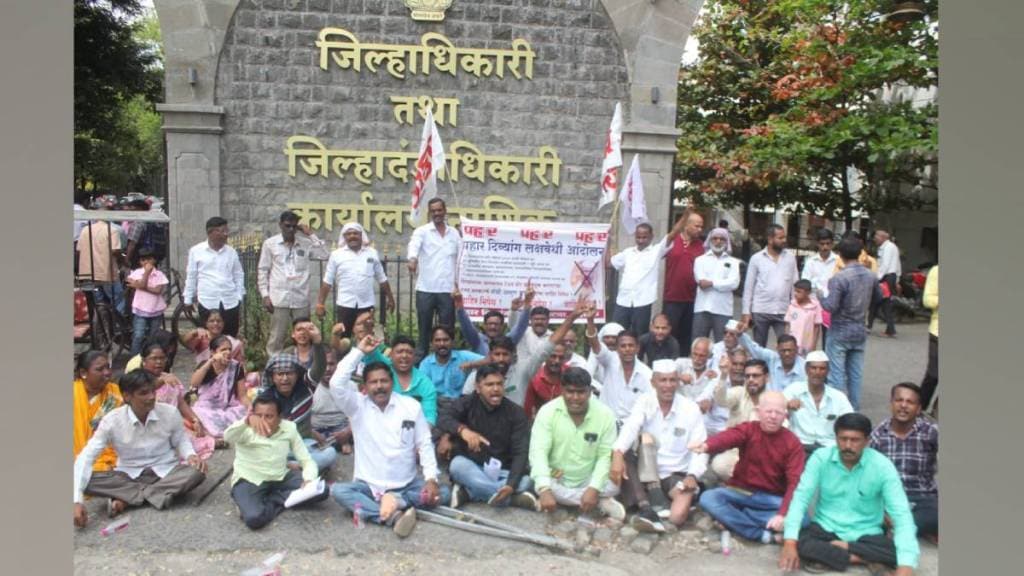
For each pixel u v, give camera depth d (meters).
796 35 12.73
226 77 9.40
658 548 4.41
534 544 4.38
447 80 9.71
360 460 4.72
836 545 4.14
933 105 12.01
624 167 9.81
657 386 4.82
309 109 9.54
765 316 7.22
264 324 8.45
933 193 13.93
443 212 7.36
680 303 7.42
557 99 9.81
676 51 9.76
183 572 3.94
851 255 6.46
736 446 4.63
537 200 9.90
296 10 9.44
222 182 9.45
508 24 9.70
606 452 4.73
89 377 5.02
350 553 4.20
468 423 5.10
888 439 4.68
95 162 22.33
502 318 6.21
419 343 7.46
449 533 4.47
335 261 7.51
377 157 9.62
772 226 7.20
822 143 12.16
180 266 9.34
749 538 4.50
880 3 11.25
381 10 9.55
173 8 9.19
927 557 4.34
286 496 4.69
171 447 4.89
